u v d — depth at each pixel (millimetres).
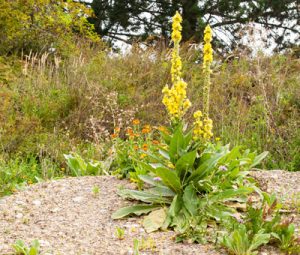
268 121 8227
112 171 6953
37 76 11570
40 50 14078
